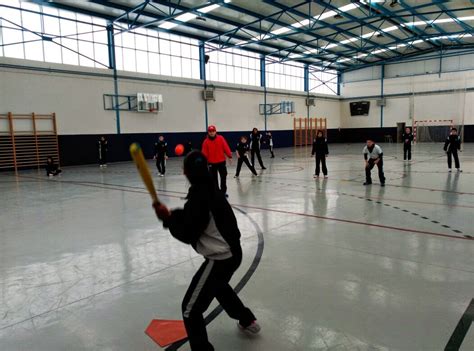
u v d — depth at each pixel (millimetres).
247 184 10750
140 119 21500
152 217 6820
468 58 29703
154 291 3646
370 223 6000
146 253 4785
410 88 32781
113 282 3887
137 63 21234
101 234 5719
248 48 26703
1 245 5273
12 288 3785
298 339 2740
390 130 34344
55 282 3916
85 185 11453
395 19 22109
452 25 23531
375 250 4660
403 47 29781
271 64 29922
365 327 2873
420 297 3350
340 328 2871
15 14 16359
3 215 7250
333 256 4477
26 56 16859
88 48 19094
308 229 5719
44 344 2758
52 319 3135
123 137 20781
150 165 18547
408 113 33156
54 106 17891
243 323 2793
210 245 2350
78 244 5227
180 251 4848
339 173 12898
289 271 4031
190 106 24016
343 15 20031
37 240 5473
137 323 3041
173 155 23219
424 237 5168
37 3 16281
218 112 25812
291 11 19344
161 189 10344
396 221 6098
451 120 30938
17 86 16562
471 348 2572
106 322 3064
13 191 10492
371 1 19031
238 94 27156
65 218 6875
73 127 18656
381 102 34219
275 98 30141
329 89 36094
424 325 2881
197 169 2293
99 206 7965
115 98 20250
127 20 18750
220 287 2396
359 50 27203
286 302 3314
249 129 28172
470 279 3719
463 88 30109
